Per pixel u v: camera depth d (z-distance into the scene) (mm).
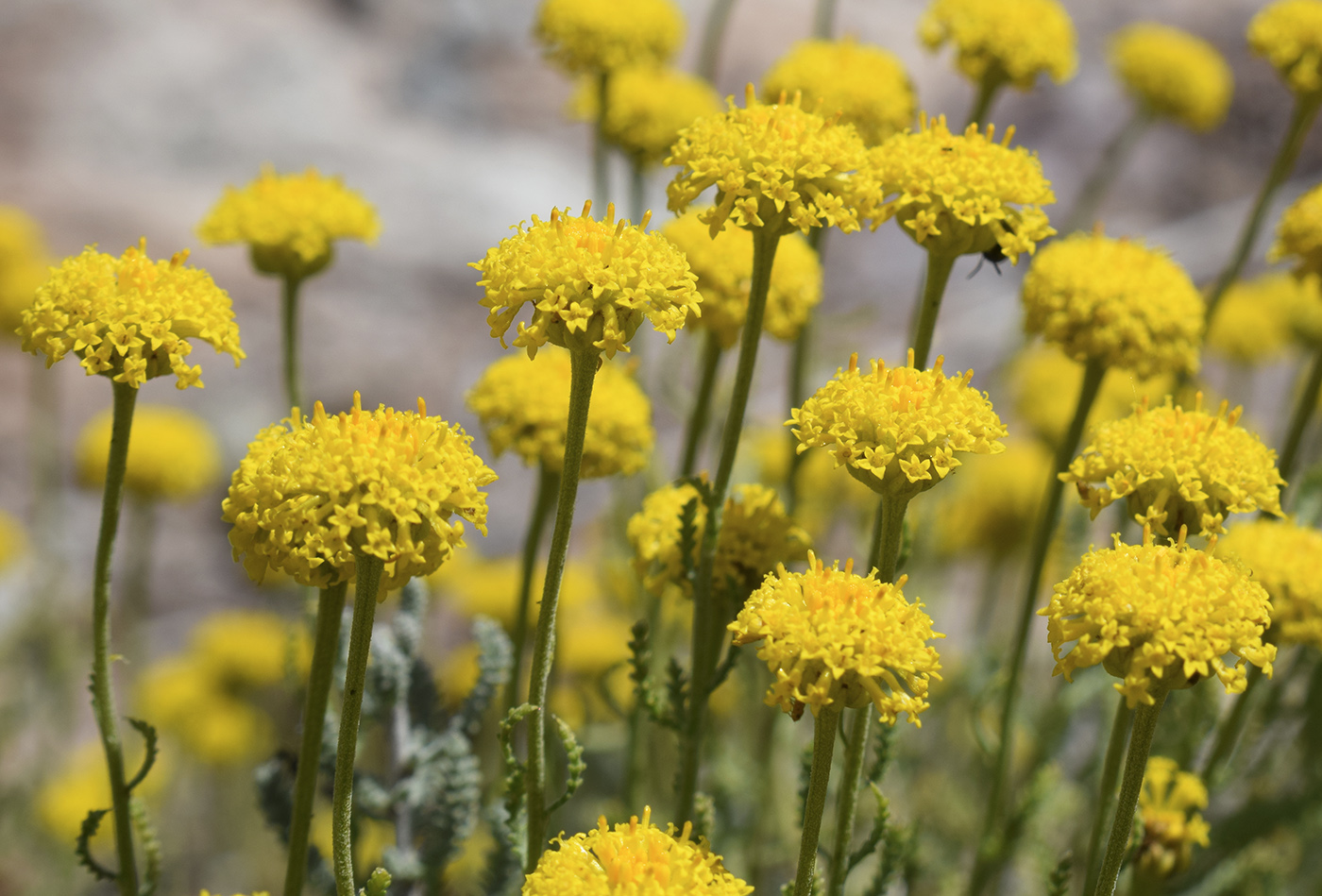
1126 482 2146
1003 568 5328
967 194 2242
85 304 1997
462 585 5316
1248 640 1682
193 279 2102
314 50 10281
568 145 10109
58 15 10133
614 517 4633
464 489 1755
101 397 8781
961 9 3662
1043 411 5172
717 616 2471
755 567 2443
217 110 9844
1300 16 3566
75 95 9719
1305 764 3498
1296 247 3020
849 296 8711
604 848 1699
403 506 1700
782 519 2498
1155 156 9172
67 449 8570
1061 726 3566
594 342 1816
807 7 9586
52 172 9289
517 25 10523
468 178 9719
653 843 1707
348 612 2807
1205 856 3262
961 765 4809
